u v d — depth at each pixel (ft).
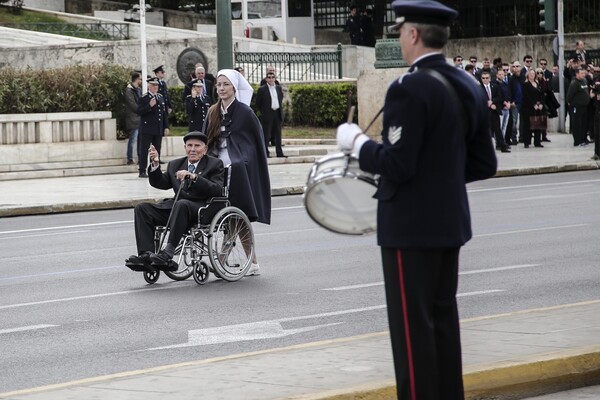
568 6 228.84
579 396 31.81
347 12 249.34
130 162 119.85
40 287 53.83
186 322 44.37
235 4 232.53
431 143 24.94
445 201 25.04
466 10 237.04
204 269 53.93
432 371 25.53
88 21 218.59
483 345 34.71
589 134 150.20
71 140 118.11
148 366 37.14
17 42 199.31
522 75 139.54
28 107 122.11
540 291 48.98
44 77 124.57
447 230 25.08
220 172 54.34
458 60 138.00
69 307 48.34
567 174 111.65
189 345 40.16
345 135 25.41
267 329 42.65
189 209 52.80
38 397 30.35
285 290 51.26
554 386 32.24
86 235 74.49
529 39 217.97
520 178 108.68
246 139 55.77
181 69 152.97
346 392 29.66
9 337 42.37
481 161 26.27
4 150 113.09
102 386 31.48
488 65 132.16
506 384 31.53
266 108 125.80
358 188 25.89
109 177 114.11
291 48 201.57
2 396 30.66
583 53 167.73
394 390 30.12
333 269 57.16
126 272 57.98
